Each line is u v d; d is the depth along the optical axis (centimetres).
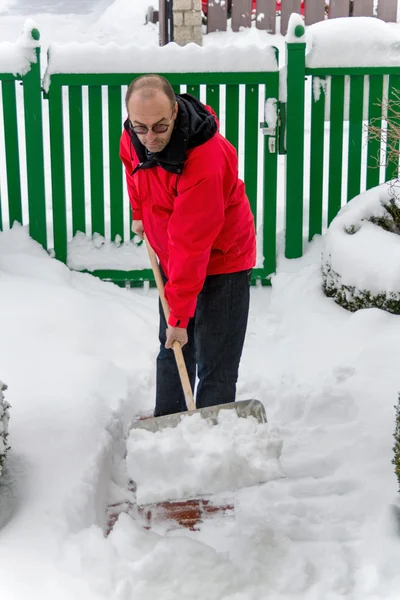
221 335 333
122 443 375
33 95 540
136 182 315
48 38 1186
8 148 552
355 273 488
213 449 291
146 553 286
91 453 338
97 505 320
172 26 1093
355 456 354
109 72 535
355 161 570
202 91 777
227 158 308
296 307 514
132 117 281
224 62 536
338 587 273
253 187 561
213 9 1101
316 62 546
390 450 351
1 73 537
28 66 535
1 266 536
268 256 560
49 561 276
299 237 569
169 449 292
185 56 535
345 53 546
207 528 318
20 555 277
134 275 558
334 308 503
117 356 453
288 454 362
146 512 329
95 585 266
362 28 551
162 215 316
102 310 493
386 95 588
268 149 547
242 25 1109
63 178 551
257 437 297
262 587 274
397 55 548
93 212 562
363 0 1098
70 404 376
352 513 316
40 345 443
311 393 402
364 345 448
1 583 266
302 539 303
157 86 277
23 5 1371
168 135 285
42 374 410
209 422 305
